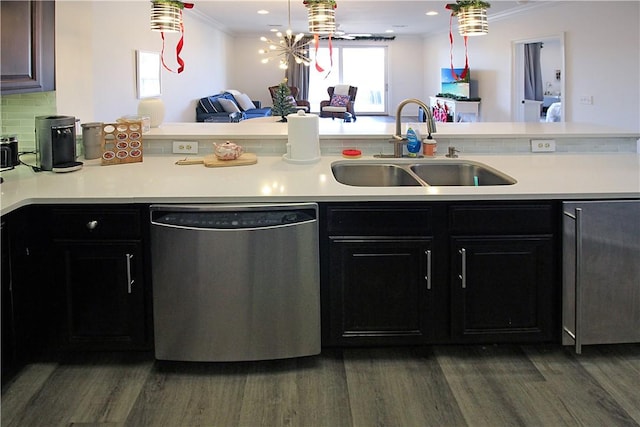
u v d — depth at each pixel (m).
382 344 2.33
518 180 2.40
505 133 3.12
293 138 2.84
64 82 3.32
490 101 9.53
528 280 2.28
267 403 2.03
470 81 10.37
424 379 2.19
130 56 6.11
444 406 2.00
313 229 2.19
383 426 1.88
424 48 13.51
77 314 2.26
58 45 3.26
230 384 2.17
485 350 2.42
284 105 5.16
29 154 2.98
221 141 3.08
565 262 2.24
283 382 2.18
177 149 3.09
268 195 2.14
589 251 2.21
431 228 2.24
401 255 2.26
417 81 13.77
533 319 2.31
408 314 2.31
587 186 2.27
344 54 13.62
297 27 11.17
